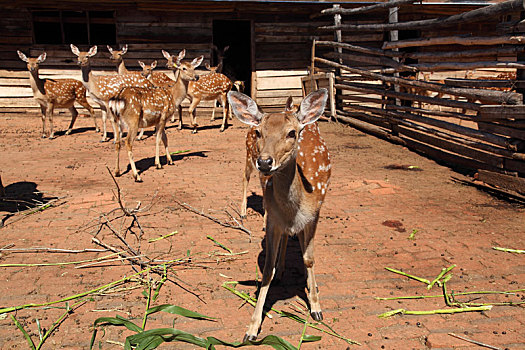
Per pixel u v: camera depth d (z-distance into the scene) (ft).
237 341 11.44
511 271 15.26
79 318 12.52
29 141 38.81
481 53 26.68
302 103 11.16
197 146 37.11
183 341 11.35
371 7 39.09
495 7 24.57
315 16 51.70
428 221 19.94
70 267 15.67
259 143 10.78
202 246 17.38
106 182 26.14
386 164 30.68
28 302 13.37
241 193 24.13
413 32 60.54
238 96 11.37
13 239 17.98
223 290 14.10
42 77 50.03
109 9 49.49
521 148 23.38
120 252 16.48
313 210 11.78
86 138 40.65
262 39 52.90
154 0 47.80
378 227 19.26
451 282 14.52
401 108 36.40
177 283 14.53
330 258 16.31
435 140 31.58
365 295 13.74
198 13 51.34
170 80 47.34
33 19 49.44
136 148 36.29
